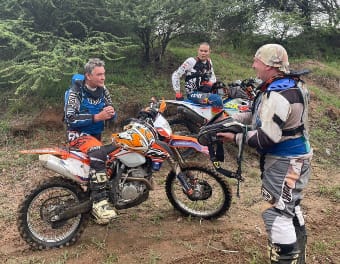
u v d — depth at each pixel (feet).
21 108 24.06
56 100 24.25
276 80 11.12
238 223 16.28
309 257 14.16
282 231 11.45
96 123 15.65
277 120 10.82
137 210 17.08
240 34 38.86
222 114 12.77
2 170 19.76
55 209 14.16
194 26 27.58
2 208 16.89
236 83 23.25
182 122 23.02
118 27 26.22
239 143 11.92
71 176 14.24
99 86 15.06
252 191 19.15
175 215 16.75
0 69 24.17
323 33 40.40
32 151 14.32
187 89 23.29
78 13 25.70
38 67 22.24
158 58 29.99
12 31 23.89
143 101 24.93
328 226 16.37
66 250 14.21
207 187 15.76
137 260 13.75
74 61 22.54
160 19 25.89
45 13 25.36
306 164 11.63
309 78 34.14
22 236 13.93
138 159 14.75
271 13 38.14
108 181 14.78
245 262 13.75
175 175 16.16
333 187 19.85
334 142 25.16
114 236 15.17
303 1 40.37
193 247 14.53
